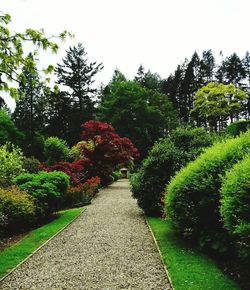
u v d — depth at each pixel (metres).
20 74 5.38
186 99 62.88
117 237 9.09
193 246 7.64
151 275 5.87
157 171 12.36
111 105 47.47
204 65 62.38
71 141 46.91
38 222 12.03
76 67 49.41
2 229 9.92
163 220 11.13
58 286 5.49
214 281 5.36
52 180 13.05
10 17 5.16
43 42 5.29
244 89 59.28
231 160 6.67
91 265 6.59
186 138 13.29
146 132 47.28
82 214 13.62
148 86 63.53
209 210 7.00
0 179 13.98
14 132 40.62
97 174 25.95
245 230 4.72
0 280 5.82
